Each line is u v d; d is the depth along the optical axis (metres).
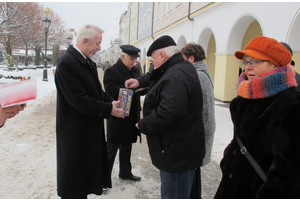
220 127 5.41
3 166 3.22
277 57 1.17
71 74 1.86
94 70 2.12
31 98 1.24
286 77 1.12
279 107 1.09
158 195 2.65
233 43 8.43
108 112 1.99
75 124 1.95
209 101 2.00
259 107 1.21
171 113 1.58
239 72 8.54
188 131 1.73
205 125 2.01
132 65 2.82
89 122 2.00
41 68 35.84
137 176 3.03
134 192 2.71
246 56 1.30
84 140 1.99
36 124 5.41
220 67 8.97
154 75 1.87
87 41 1.95
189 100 1.73
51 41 33.53
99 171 2.06
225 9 8.48
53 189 2.68
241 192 1.28
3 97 1.20
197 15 10.76
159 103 1.74
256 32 9.03
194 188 2.17
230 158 1.42
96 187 2.07
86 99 1.88
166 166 1.75
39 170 3.13
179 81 1.64
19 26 21.16
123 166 2.96
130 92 2.24
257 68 1.23
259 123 1.17
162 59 1.82
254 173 1.23
